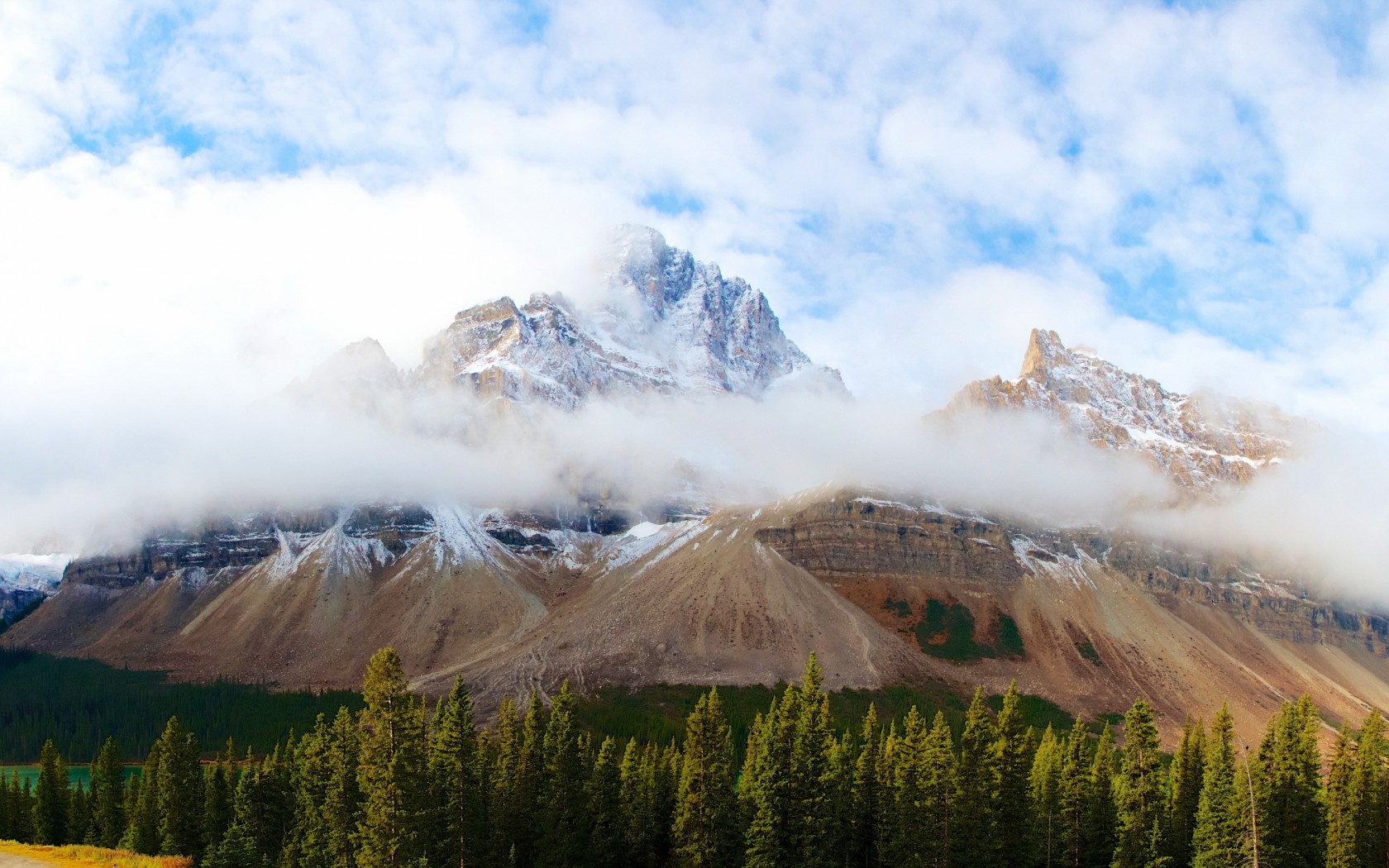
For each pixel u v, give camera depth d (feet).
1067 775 434.30
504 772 416.87
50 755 568.00
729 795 394.32
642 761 481.46
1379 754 412.36
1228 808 407.44
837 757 436.35
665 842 456.04
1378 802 408.26
